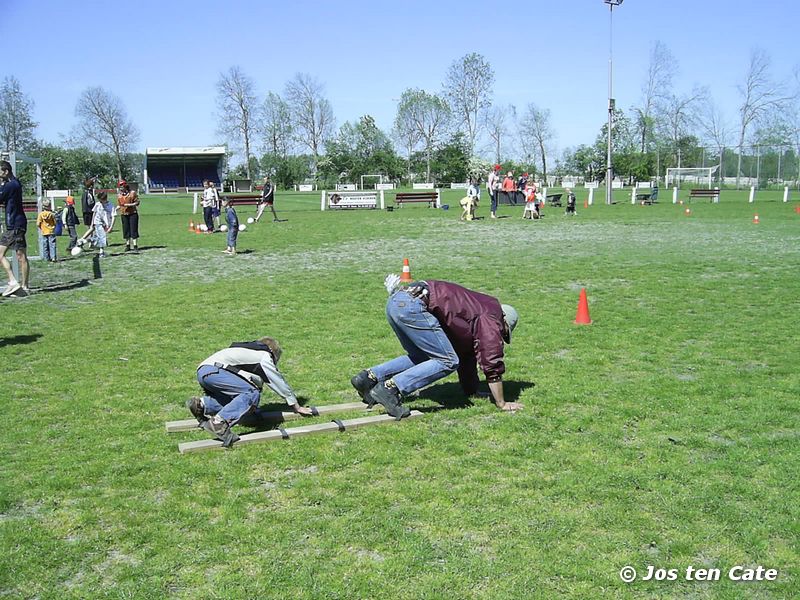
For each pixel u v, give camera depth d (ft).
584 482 16.21
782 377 24.41
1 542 13.98
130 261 58.75
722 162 201.57
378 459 17.80
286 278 48.26
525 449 18.28
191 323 34.40
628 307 37.01
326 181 324.19
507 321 21.58
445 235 77.87
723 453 17.93
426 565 13.00
